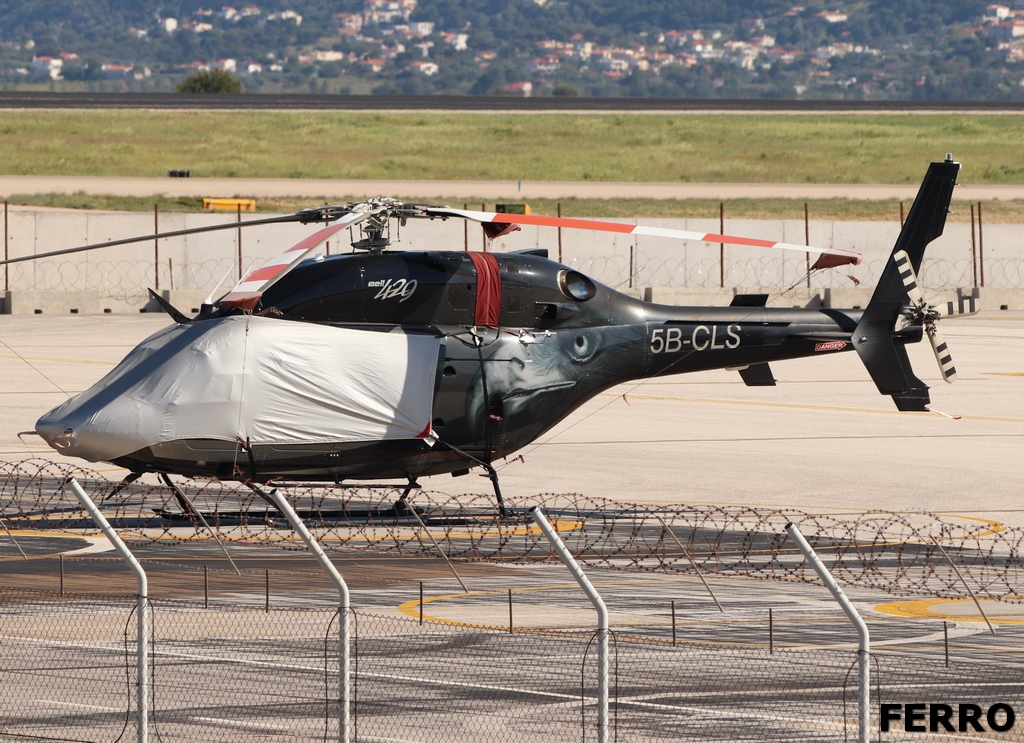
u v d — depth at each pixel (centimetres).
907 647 5375
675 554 7344
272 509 7912
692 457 10462
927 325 8944
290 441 7350
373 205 7450
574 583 6581
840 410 12975
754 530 7956
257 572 6638
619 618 5806
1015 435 11706
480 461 7875
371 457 7575
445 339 7769
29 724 4244
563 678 4784
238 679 4747
